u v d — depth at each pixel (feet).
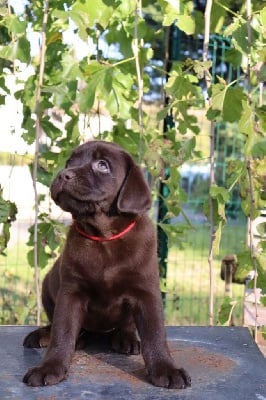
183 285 7.18
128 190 3.58
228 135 7.47
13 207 5.01
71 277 3.60
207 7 4.72
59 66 5.00
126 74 4.92
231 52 4.95
